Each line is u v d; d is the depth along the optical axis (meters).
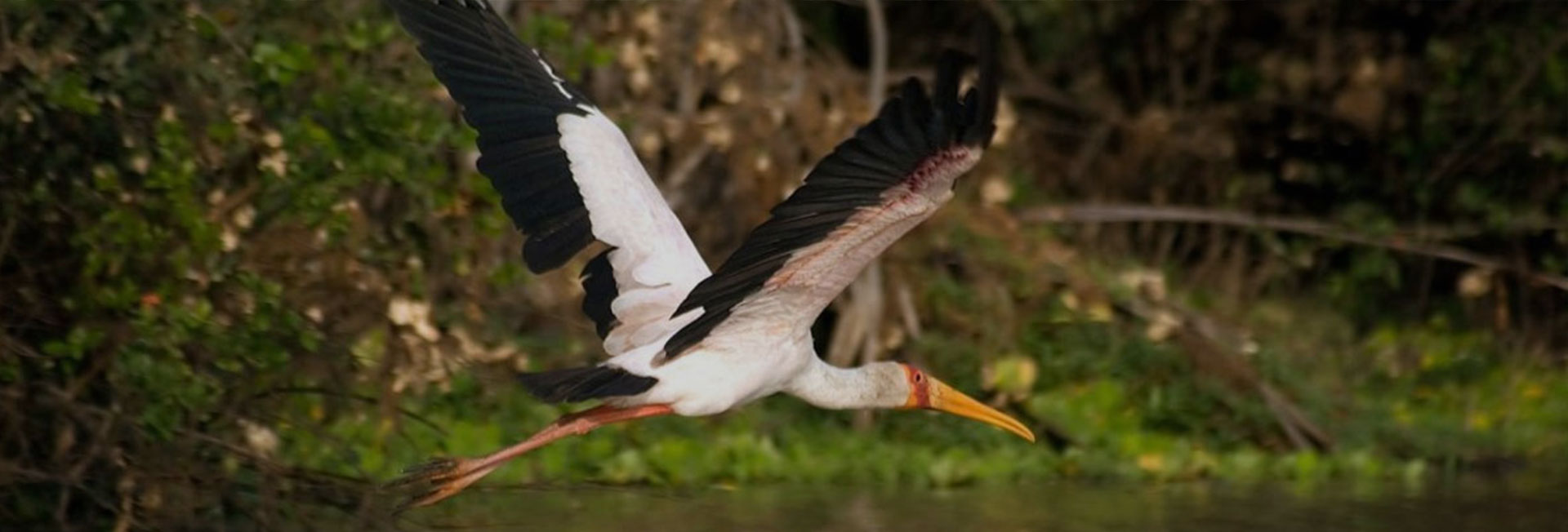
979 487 13.63
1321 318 17.38
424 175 11.70
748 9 15.34
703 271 9.05
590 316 9.00
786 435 14.32
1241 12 17.84
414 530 11.55
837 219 7.68
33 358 10.91
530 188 8.98
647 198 9.15
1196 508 12.92
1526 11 17.11
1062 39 18.23
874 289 14.83
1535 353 17.31
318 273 11.82
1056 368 15.01
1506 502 13.25
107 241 10.80
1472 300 17.73
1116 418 14.77
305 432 12.06
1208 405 14.80
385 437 12.69
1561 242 17.30
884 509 12.75
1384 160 17.70
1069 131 18.09
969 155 7.45
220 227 10.92
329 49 11.60
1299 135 17.62
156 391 10.89
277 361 11.28
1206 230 17.86
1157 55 18.16
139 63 11.15
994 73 7.35
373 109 11.46
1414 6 17.23
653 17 14.40
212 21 10.98
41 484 11.32
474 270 12.95
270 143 11.23
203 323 10.91
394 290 12.17
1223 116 17.83
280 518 11.30
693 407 8.67
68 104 10.37
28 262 11.21
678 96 15.18
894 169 7.57
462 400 13.83
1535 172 17.36
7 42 10.52
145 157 10.98
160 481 10.98
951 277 15.46
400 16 9.00
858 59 18.19
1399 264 17.89
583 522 12.15
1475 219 17.53
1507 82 17.14
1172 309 15.38
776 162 14.85
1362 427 14.89
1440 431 15.30
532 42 12.28
